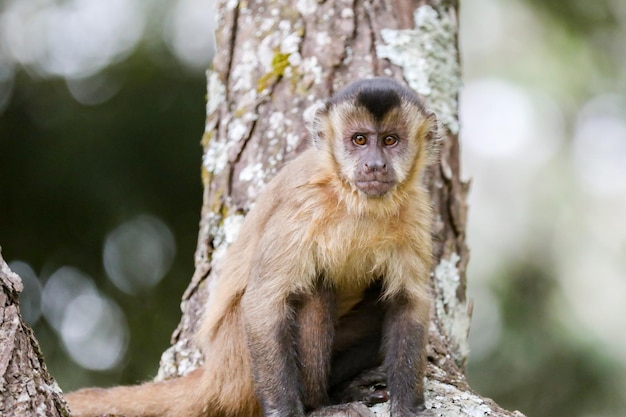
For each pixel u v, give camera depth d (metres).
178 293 16.89
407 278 9.19
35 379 6.94
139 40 17.62
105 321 16.56
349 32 11.38
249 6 11.79
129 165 17.12
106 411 9.94
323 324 9.11
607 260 20.06
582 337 17.59
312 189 9.14
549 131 22.41
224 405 9.60
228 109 11.52
